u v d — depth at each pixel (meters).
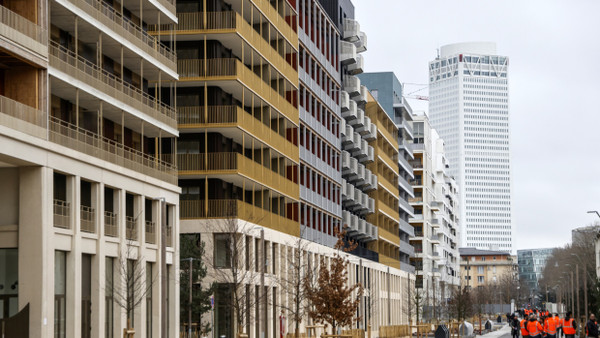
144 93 55.69
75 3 44.25
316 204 86.44
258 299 57.91
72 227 43.81
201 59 63.41
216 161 63.12
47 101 41.44
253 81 66.81
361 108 111.94
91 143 49.62
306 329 78.38
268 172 70.56
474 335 107.12
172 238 56.03
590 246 173.38
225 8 66.94
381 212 120.25
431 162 184.25
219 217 62.56
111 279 48.38
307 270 75.62
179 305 57.06
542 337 61.97
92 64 47.53
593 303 124.94
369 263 108.56
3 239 41.38
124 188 49.25
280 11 76.38
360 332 82.00
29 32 40.44
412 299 125.31
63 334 43.22
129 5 53.75
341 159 98.81
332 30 96.56
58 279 43.06
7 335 39.94
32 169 41.06
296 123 78.81
